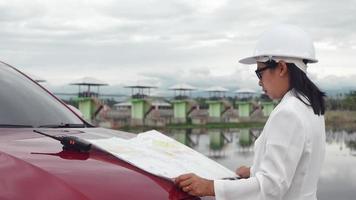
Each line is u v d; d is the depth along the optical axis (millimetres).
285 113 2236
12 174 2098
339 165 10289
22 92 3443
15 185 2041
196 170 2514
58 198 1970
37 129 3020
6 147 2385
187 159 2648
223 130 23281
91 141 2561
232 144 15758
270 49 2387
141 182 2199
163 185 2242
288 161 2197
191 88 27297
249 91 29297
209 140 17344
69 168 2172
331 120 24000
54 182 2031
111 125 20344
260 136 2416
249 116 29031
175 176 2328
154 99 25609
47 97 3639
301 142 2217
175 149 2768
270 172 2180
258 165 2346
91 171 2184
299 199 2275
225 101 28875
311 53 2389
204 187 2229
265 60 2416
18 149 2363
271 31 2426
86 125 3533
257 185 2191
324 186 8023
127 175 2225
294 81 2350
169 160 2531
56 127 3244
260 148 2350
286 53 2355
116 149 2500
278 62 2381
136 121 22828
